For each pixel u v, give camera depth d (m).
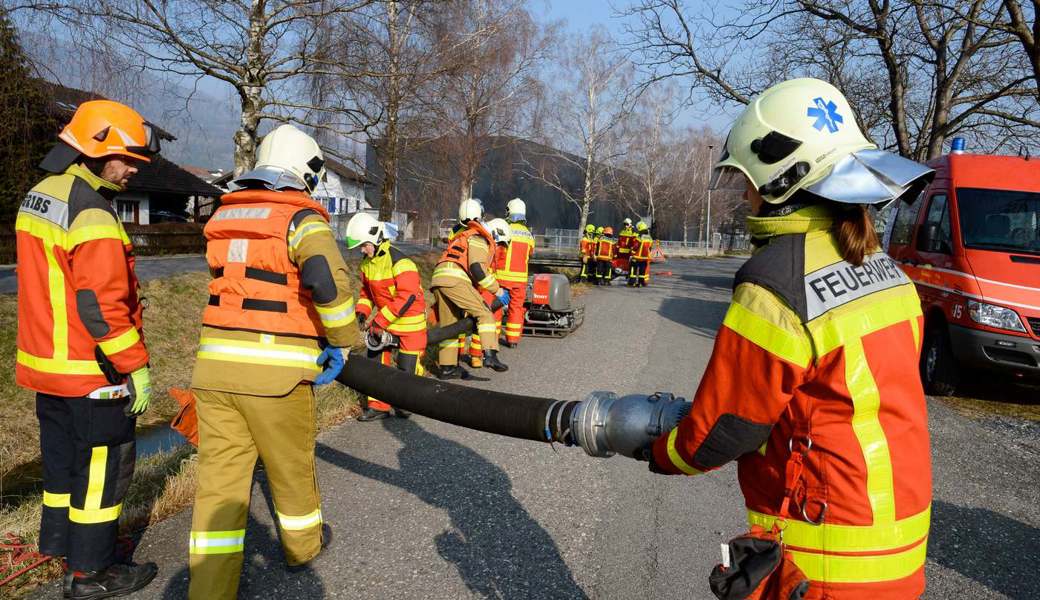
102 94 13.77
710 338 11.12
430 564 3.55
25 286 3.10
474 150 26.38
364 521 4.03
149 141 3.28
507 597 3.28
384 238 6.08
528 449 5.36
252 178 3.10
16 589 3.23
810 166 1.78
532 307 10.80
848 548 1.69
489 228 8.91
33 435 8.23
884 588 1.70
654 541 3.91
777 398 1.68
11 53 13.53
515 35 25.58
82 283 2.99
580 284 20.69
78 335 3.07
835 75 17.38
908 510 1.71
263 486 4.48
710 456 1.78
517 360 8.89
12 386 8.93
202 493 3.00
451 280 7.73
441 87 19.39
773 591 1.76
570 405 2.34
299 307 3.09
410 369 6.28
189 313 12.94
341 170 29.39
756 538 1.79
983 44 15.05
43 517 3.26
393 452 5.23
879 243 1.82
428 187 23.59
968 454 5.81
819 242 1.78
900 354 1.72
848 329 1.67
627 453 2.13
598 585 3.42
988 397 8.21
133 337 3.12
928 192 8.98
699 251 57.62
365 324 6.57
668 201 58.44
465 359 8.83
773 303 1.69
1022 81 14.91
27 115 15.09
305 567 3.49
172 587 3.28
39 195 3.07
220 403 3.03
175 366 11.21
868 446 1.68
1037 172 8.37
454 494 4.46
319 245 2.96
